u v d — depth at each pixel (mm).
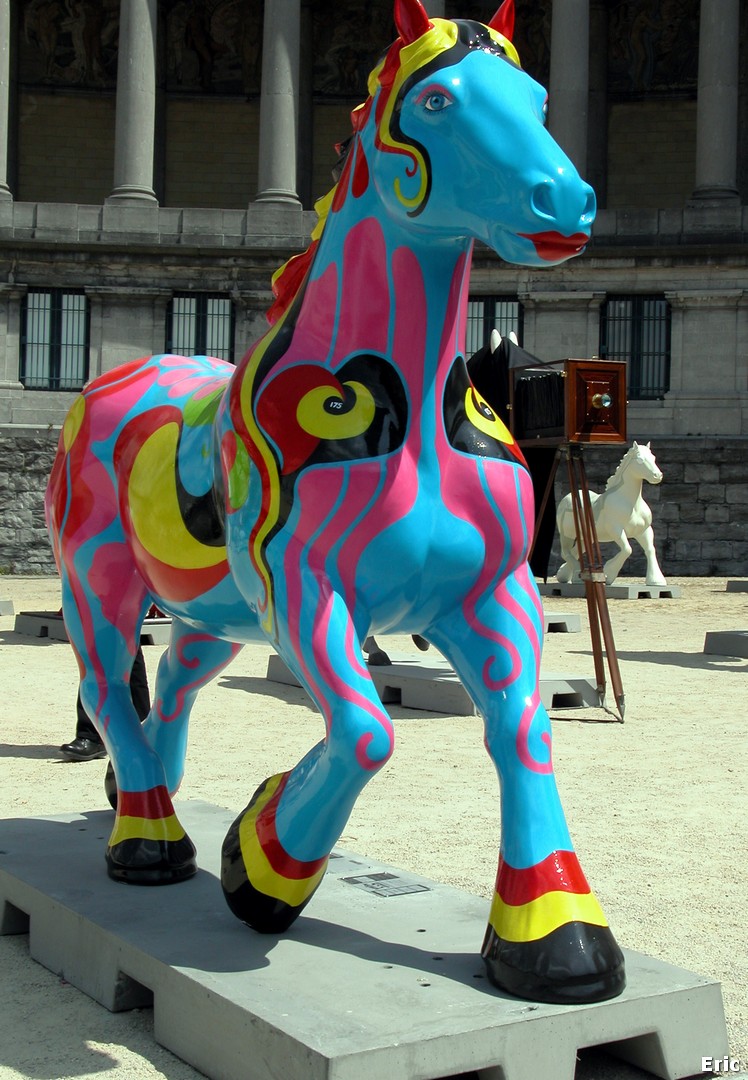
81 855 5570
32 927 5059
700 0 39188
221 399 4391
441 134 3590
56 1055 4090
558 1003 3832
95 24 44094
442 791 8211
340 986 3963
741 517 34688
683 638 18484
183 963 4160
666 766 9164
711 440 34812
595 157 43188
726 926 5484
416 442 3893
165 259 36969
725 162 36844
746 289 35500
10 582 30891
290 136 37656
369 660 13227
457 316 4027
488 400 13492
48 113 44188
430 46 3668
